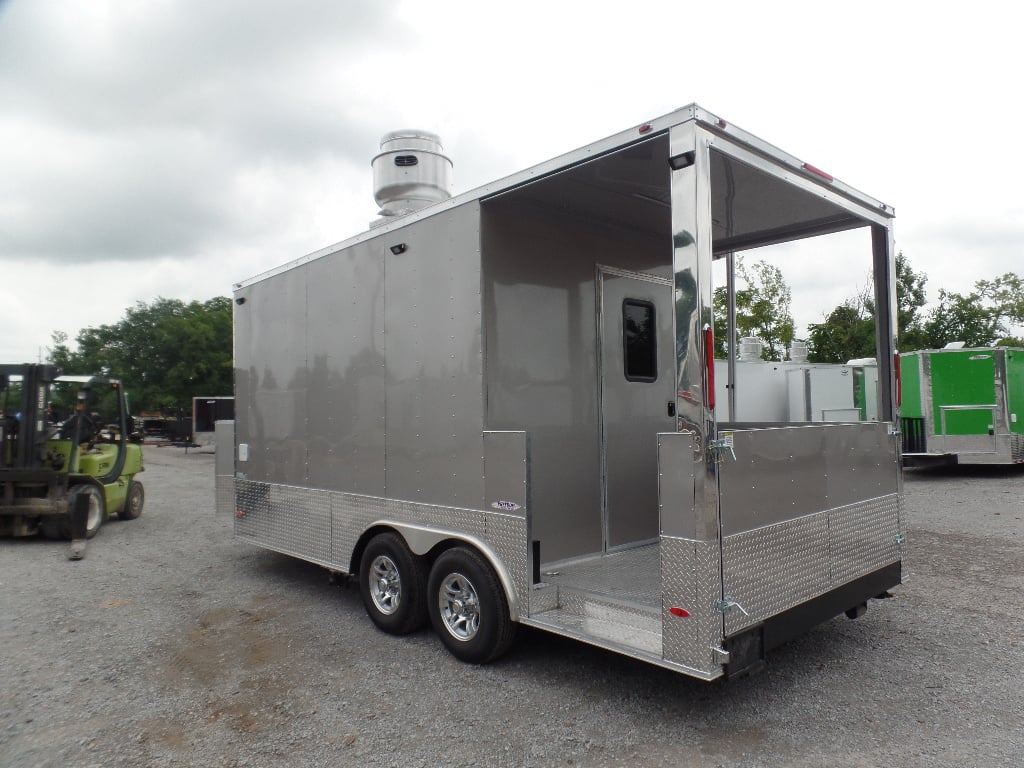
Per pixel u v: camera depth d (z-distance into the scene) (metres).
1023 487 11.48
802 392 13.56
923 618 4.79
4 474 8.11
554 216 4.45
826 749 3.03
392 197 5.87
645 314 5.12
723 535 2.96
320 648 4.43
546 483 4.32
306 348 5.46
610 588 3.80
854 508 3.94
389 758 3.04
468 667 4.04
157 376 38.59
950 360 12.88
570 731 3.24
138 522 9.83
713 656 2.88
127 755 3.13
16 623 5.08
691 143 2.92
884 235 4.50
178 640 4.65
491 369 4.00
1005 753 2.97
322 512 5.25
